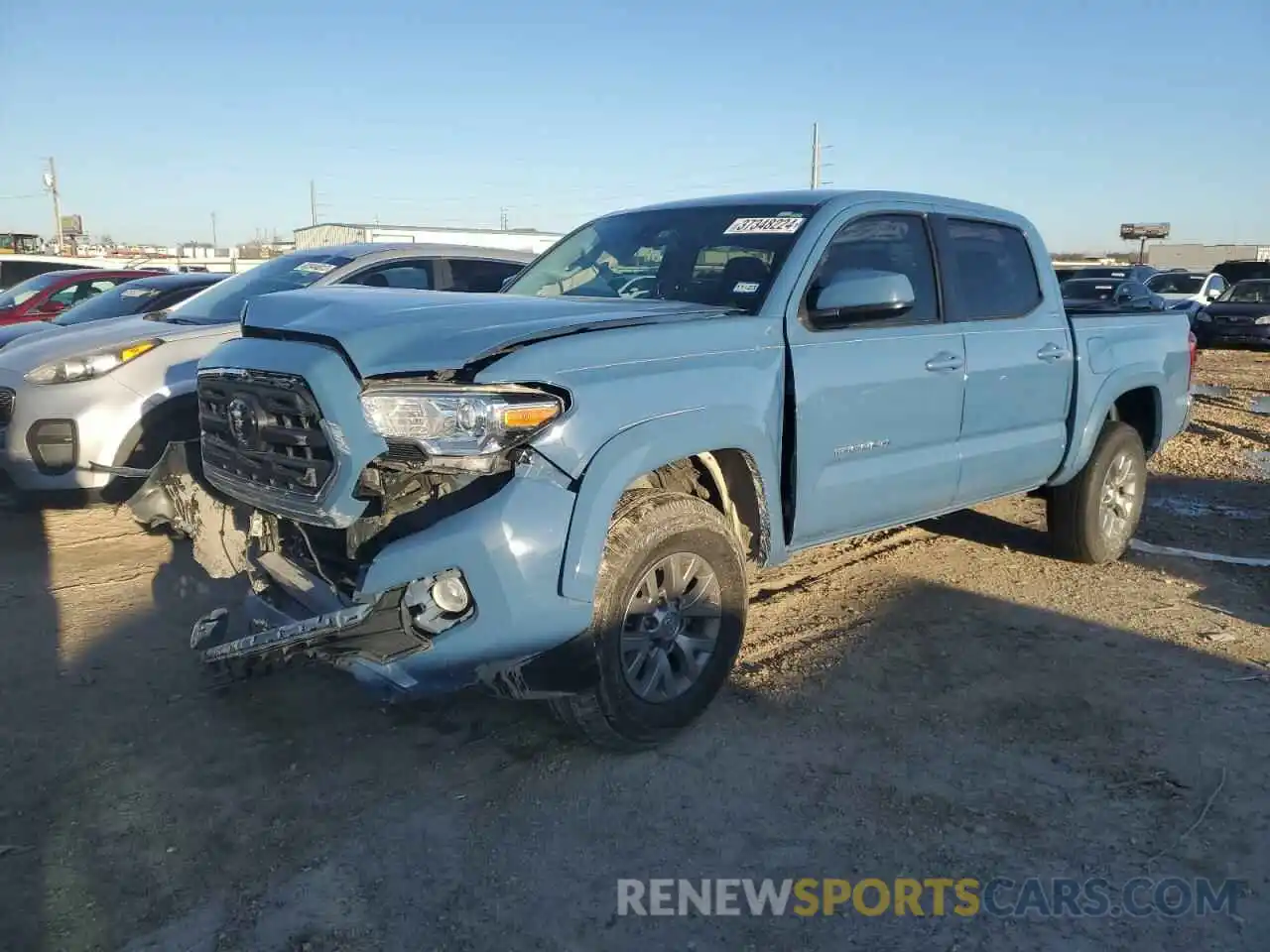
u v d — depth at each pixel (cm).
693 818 339
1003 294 531
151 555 607
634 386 349
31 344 662
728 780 362
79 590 544
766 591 558
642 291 460
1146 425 655
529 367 327
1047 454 555
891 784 360
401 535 332
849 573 591
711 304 426
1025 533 684
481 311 368
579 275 492
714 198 503
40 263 1712
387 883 304
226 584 548
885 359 446
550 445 326
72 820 333
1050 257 568
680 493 377
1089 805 349
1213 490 840
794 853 322
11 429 630
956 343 484
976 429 503
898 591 559
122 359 646
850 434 434
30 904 291
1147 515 748
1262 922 291
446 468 323
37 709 408
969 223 521
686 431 359
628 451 341
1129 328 612
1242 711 419
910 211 489
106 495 667
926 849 324
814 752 381
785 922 290
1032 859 320
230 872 308
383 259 782
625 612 354
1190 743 392
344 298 379
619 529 351
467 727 398
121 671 445
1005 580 582
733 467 396
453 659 324
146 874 306
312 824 333
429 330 343
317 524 341
